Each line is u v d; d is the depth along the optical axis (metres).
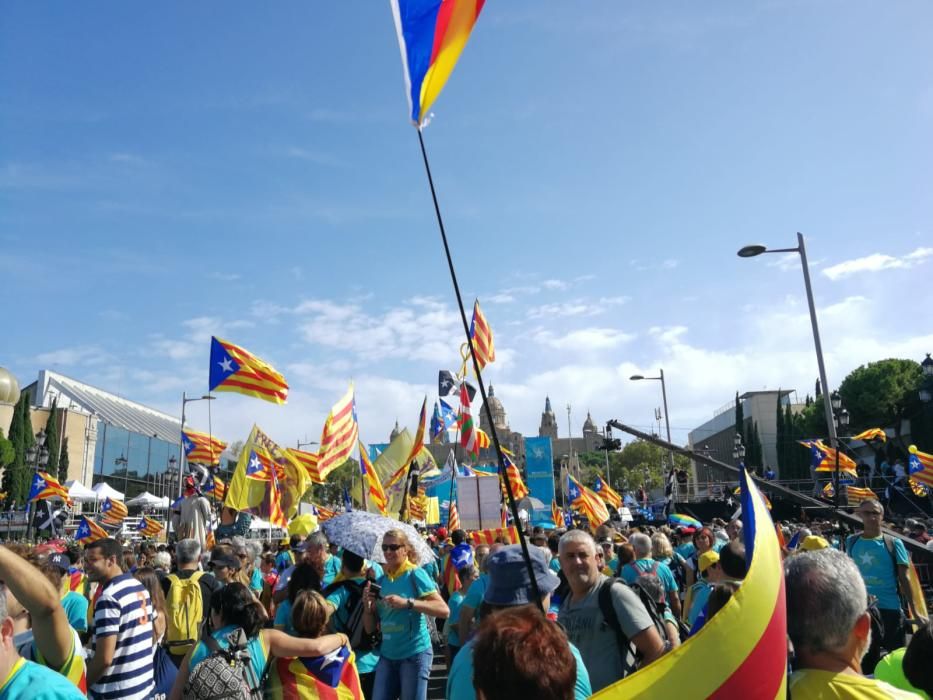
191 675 4.91
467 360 18.62
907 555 8.48
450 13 4.45
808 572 2.87
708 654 2.49
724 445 87.94
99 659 5.28
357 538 7.39
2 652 2.89
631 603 4.80
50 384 76.75
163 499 42.97
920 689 3.09
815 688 2.71
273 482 17.52
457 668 3.71
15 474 54.84
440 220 3.71
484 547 11.80
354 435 16.61
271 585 10.35
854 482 25.88
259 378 15.49
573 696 2.28
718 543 11.48
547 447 29.06
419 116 4.30
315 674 5.23
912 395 57.34
